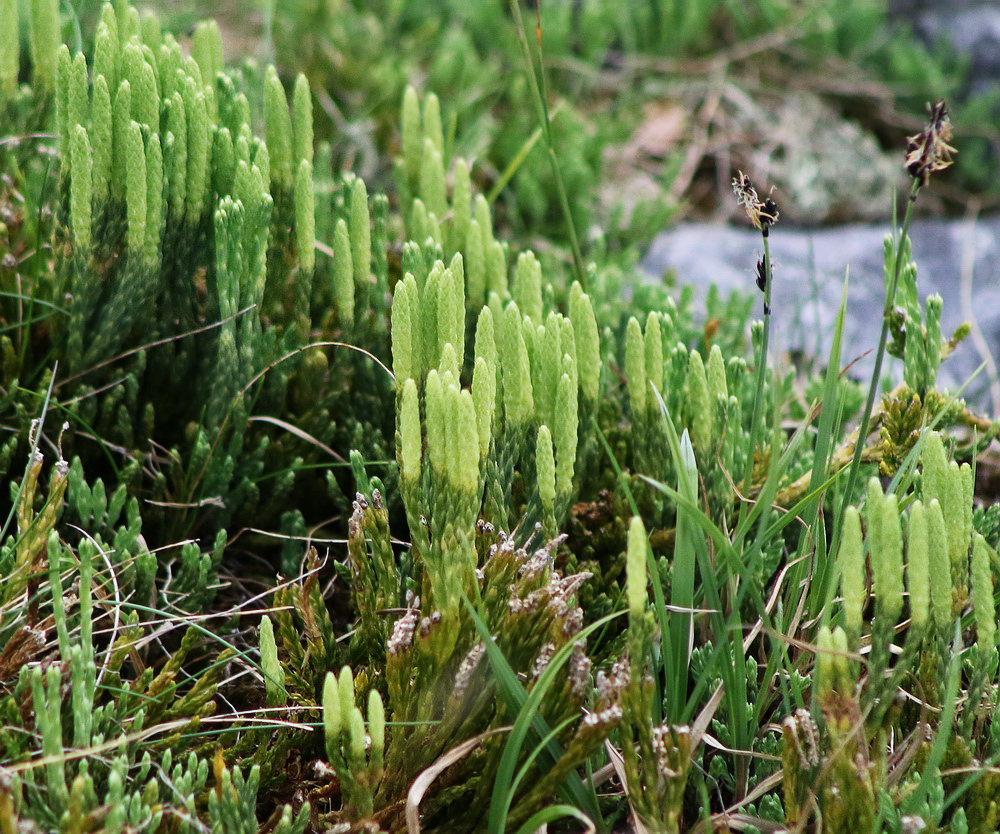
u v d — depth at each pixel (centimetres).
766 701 35
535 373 36
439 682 34
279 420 39
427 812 34
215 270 38
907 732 35
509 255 51
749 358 45
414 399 33
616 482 39
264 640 34
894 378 48
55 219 38
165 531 38
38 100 40
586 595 37
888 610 33
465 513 33
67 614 36
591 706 33
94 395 38
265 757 34
